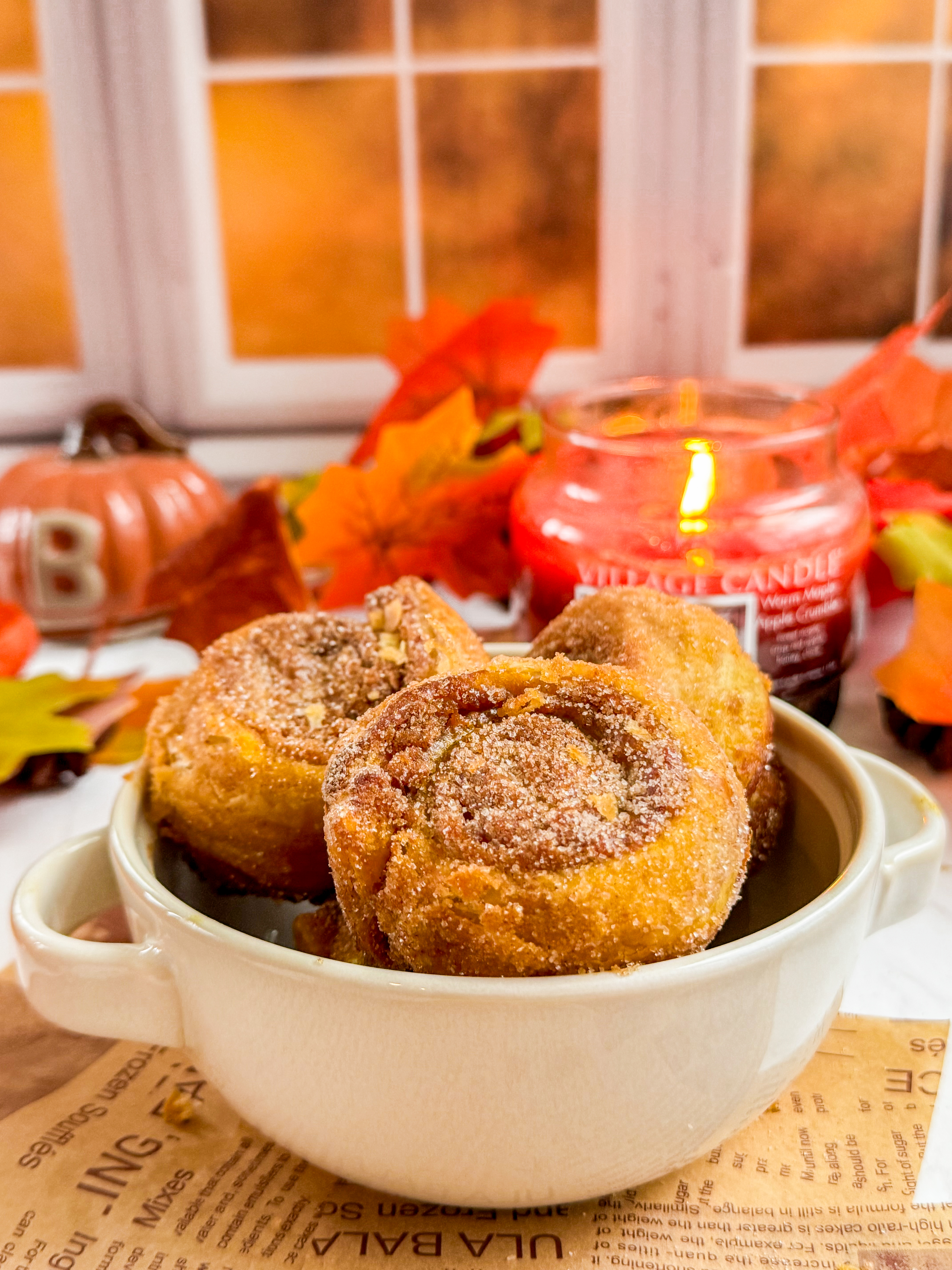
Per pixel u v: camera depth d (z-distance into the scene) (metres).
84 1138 0.38
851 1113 0.38
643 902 0.33
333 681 0.39
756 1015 0.34
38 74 0.74
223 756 0.38
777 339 0.79
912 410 0.61
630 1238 0.35
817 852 0.39
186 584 0.55
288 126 0.75
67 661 0.61
